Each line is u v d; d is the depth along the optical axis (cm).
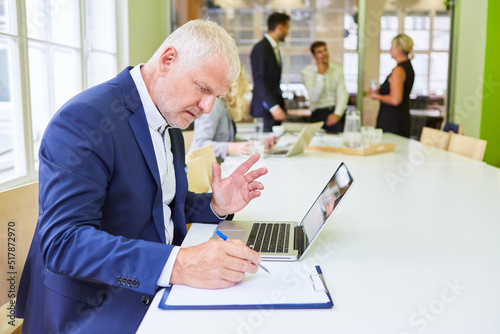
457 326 81
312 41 523
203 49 109
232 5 518
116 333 107
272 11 519
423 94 545
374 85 532
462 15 527
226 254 95
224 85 112
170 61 112
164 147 128
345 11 520
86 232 97
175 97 114
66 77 284
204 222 146
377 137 319
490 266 109
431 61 537
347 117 314
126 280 94
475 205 171
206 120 294
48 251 97
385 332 79
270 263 110
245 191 142
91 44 316
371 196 185
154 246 97
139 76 119
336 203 112
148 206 120
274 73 467
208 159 237
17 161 221
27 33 231
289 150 294
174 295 92
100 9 359
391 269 107
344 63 529
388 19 524
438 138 371
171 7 511
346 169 120
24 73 220
